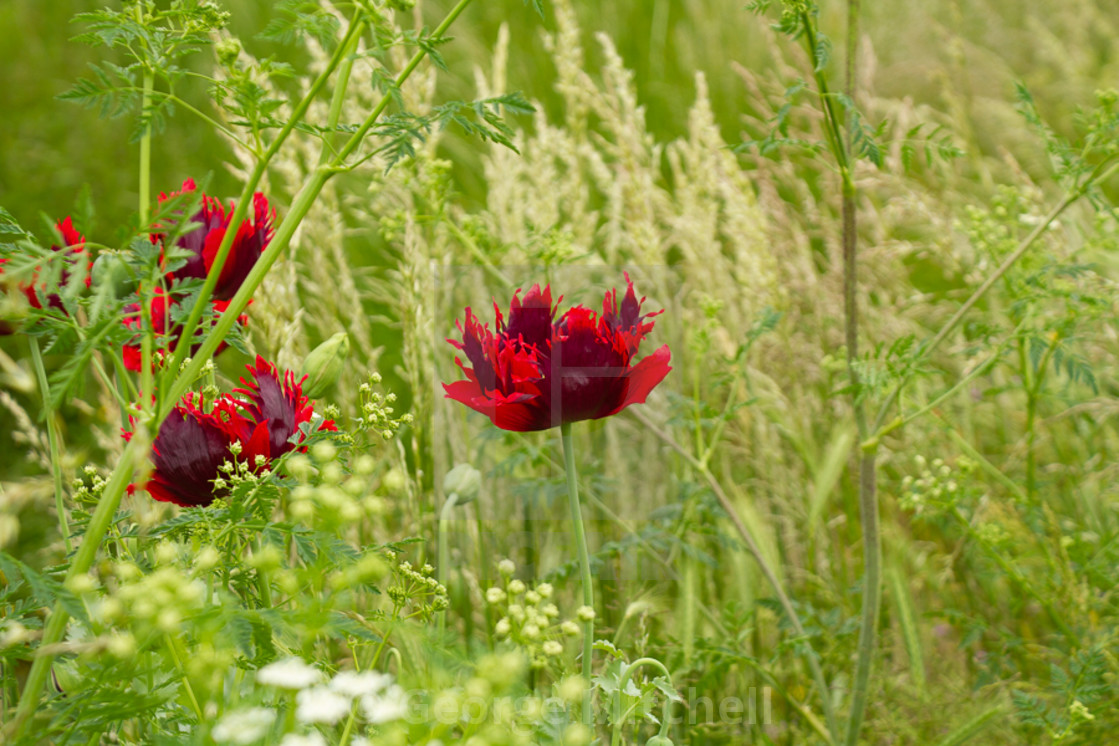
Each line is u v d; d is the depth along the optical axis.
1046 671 1.84
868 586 1.60
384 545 1.07
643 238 2.09
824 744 1.79
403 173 1.98
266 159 0.96
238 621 0.85
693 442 2.13
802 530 2.19
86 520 1.06
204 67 3.39
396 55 2.16
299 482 1.10
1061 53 3.46
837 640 1.88
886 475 2.33
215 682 0.83
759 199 2.61
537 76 3.64
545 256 1.88
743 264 2.31
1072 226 2.25
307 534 0.96
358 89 2.17
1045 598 1.80
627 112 2.50
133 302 0.90
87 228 0.84
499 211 2.32
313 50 2.15
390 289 2.57
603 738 1.42
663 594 1.83
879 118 3.05
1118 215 1.62
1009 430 2.30
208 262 1.23
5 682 1.08
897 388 1.54
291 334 1.79
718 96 3.63
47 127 3.27
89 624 0.86
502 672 0.81
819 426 2.37
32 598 1.01
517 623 1.07
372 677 0.81
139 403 0.96
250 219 1.30
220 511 0.99
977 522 1.87
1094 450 2.22
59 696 1.00
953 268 2.29
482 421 1.72
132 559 1.12
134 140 1.00
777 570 1.97
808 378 2.34
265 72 1.01
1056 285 1.76
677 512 1.83
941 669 1.88
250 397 1.15
